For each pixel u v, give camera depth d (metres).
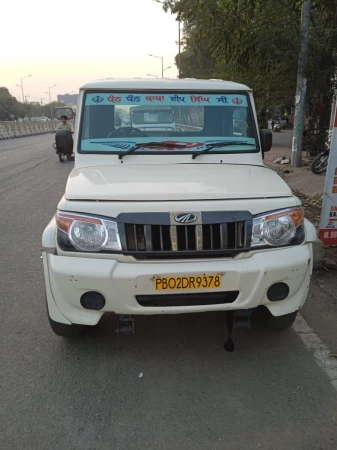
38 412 2.62
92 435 2.44
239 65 11.73
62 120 16.80
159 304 2.77
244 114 4.04
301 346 3.30
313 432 2.44
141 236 2.72
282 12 11.37
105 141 3.86
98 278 2.68
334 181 4.75
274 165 13.73
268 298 2.84
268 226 2.81
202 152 3.84
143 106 3.91
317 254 4.68
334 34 10.69
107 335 3.49
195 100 3.97
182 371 3.02
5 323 3.74
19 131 37.56
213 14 8.74
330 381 2.88
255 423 2.51
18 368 3.07
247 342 3.37
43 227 6.90
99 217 2.73
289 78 13.03
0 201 9.01
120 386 2.86
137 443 2.38
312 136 14.38
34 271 4.96
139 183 3.07
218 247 2.76
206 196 2.83
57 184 11.16
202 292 2.73
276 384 2.86
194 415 2.58
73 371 3.03
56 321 2.95
